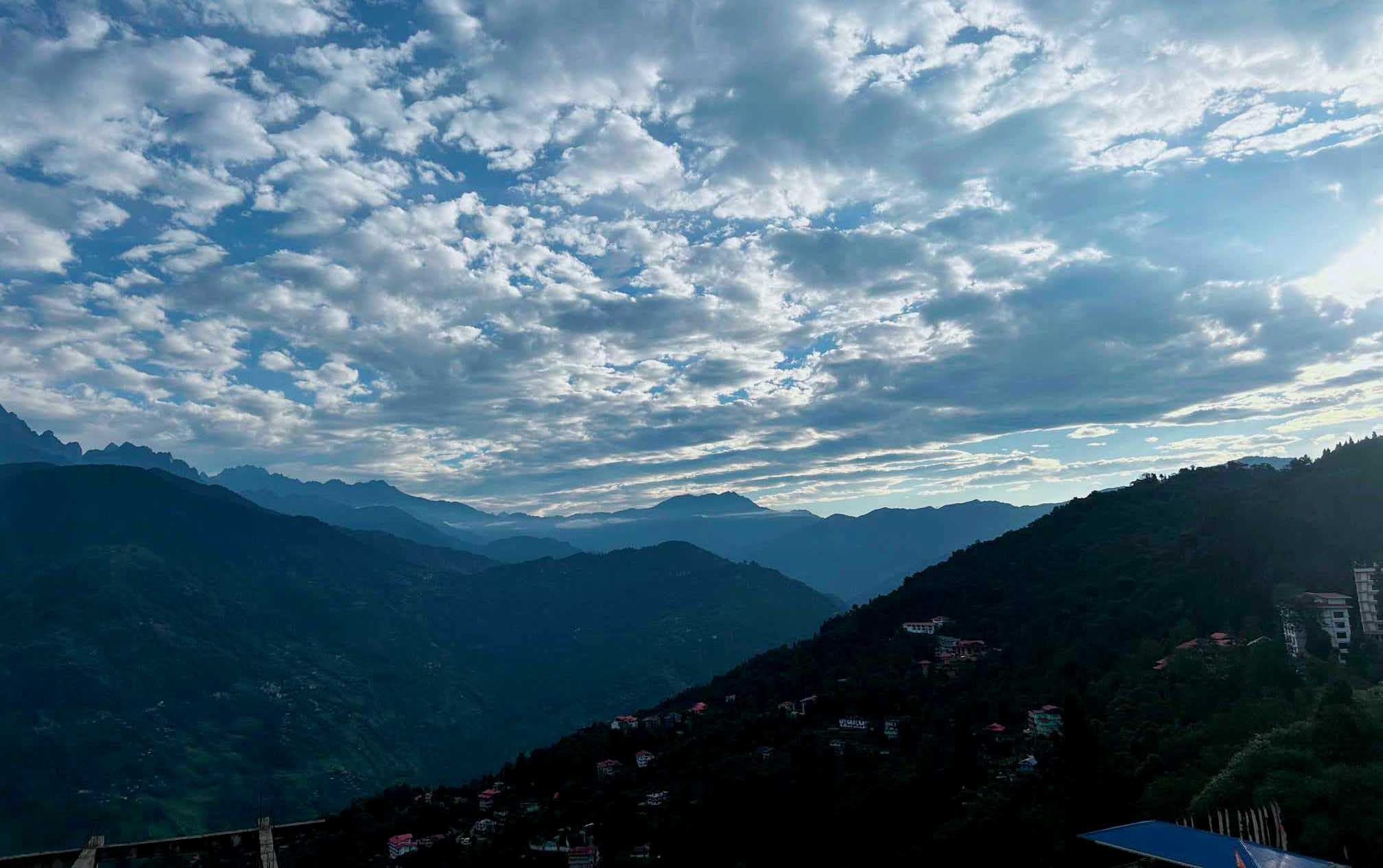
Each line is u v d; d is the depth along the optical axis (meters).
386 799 173.25
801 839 115.00
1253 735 92.38
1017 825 97.44
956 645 179.25
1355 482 169.88
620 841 125.50
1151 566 177.88
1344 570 147.25
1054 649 161.25
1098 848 84.25
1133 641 151.50
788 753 143.00
